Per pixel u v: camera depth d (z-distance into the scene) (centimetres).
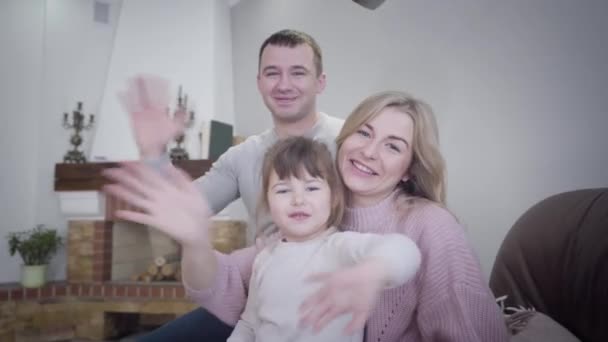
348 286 59
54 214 368
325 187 91
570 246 115
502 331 81
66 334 338
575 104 245
